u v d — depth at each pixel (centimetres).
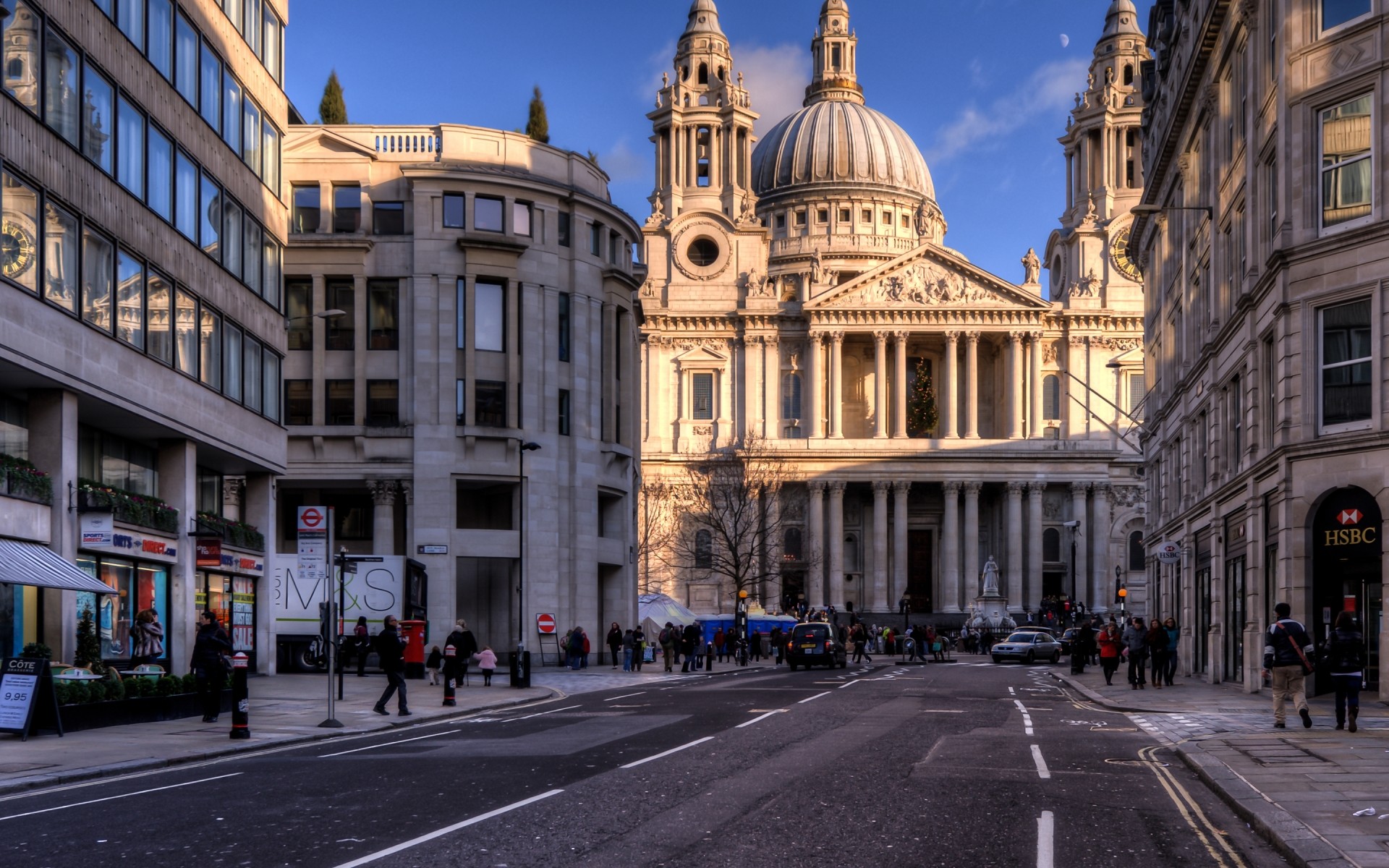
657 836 1382
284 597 5409
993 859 1281
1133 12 13075
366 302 6203
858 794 1684
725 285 12375
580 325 6506
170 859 1272
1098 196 12594
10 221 2908
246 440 4456
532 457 6266
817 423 11950
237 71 4369
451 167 6181
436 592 6072
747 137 14038
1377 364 3209
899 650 9562
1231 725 2731
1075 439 11919
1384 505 3184
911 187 16150
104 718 2753
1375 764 1912
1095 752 2220
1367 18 3250
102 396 3366
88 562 3494
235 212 4359
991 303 11962
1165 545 4788
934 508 12431
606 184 6925
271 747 2452
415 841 1351
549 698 4006
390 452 6144
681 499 11681
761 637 8719
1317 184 3403
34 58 3003
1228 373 4291
